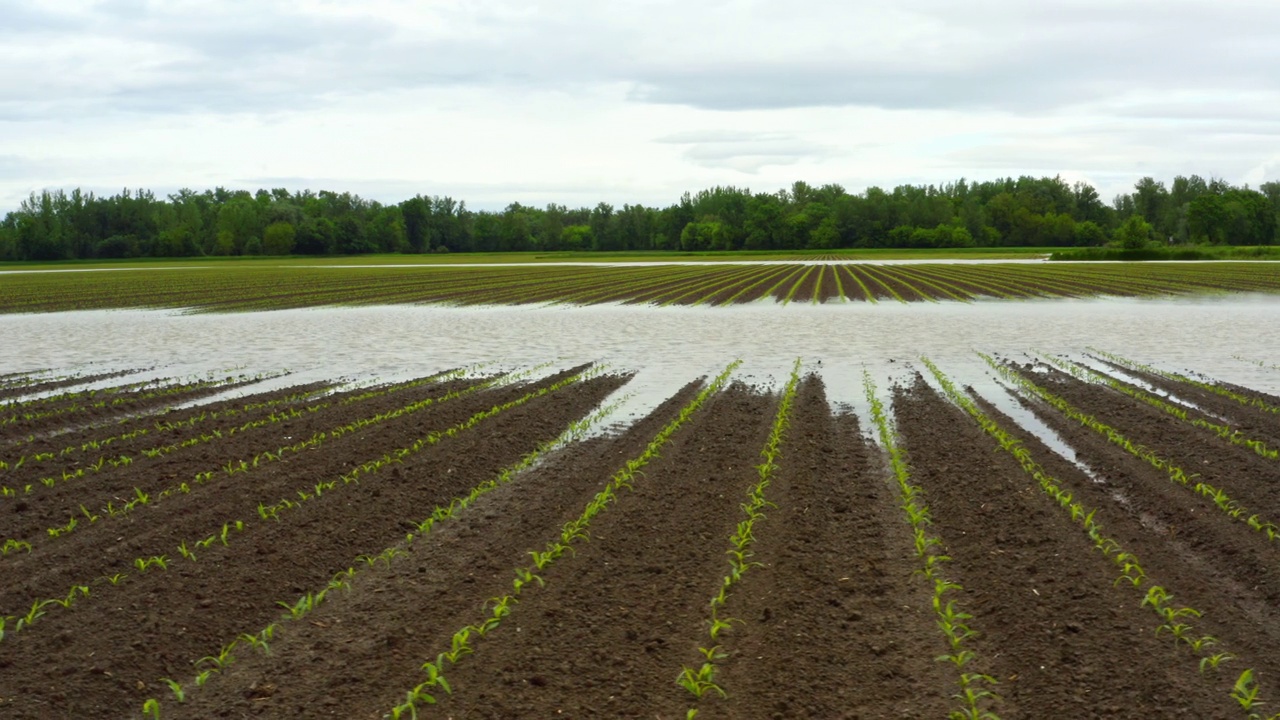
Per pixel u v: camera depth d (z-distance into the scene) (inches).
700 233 7396.7
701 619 342.6
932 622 338.3
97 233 6702.8
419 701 284.8
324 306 1871.3
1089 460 571.5
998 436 615.5
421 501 502.6
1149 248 4143.7
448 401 800.3
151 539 436.5
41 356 1153.4
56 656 321.4
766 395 808.3
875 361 1009.5
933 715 276.1
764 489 511.8
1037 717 273.6
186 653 324.8
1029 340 1191.6
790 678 298.2
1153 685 287.3
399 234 7436.0
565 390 850.8
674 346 1168.2
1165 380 872.3
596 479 544.1
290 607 363.3
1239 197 6471.5
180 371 1019.9
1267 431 644.7
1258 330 1293.1
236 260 5748.0
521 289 2335.1
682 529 445.4
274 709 285.0
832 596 361.7
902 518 459.2
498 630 335.0
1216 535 420.5
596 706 283.1
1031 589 363.3
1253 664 301.7
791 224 7037.4
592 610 351.6
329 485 529.0
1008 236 7032.5
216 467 576.1
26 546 433.1
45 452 629.6
